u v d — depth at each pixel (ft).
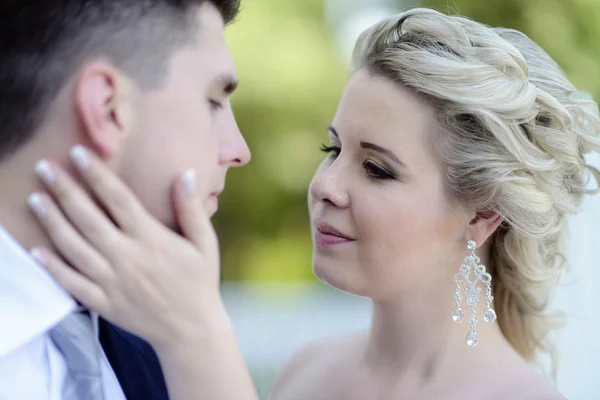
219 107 4.78
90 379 4.64
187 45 4.45
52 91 4.19
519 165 6.60
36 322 4.22
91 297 4.29
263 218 32.55
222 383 4.53
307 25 27.99
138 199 4.46
